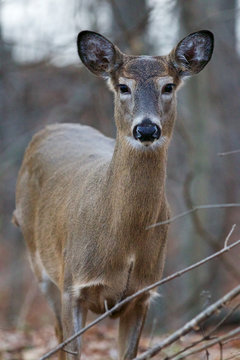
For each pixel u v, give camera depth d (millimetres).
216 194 24203
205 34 9570
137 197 8844
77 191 10047
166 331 17750
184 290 22234
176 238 25953
